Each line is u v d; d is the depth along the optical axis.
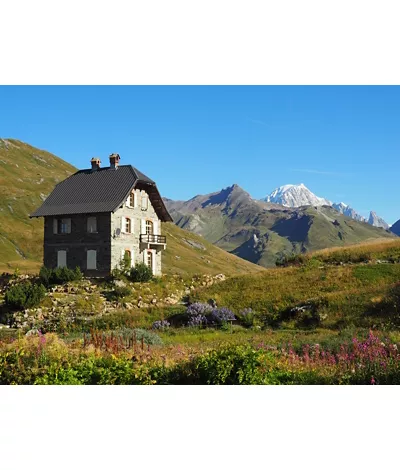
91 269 47.84
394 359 13.74
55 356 14.20
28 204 125.62
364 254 41.66
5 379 13.25
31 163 167.38
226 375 12.80
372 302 26.73
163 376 13.61
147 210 52.88
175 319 31.33
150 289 42.09
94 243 48.00
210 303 33.62
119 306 37.53
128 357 14.97
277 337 22.47
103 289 40.97
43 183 145.12
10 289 39.19
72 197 51.28
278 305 31.19
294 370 13.98
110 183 50.75
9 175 143.50
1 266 88.06
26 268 86.88
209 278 46.78
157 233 54.25
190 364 13.55
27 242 107.12
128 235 49.47
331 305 27.95
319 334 22.38
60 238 49.91
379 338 17.59
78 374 13.62
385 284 30.83
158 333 27.34
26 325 33.31
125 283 43.00
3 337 28.61
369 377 13.05
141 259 51.38
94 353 15.11
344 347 16.12
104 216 47.72
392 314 24.91
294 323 28.14
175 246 158.75
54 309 35.44
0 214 116.44
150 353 15.71
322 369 13.90
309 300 29.70
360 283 33.09
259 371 13.23
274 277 38.12
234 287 37.59
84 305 36.44
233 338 23.28
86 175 53.75
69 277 43.44
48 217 50.69
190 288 44.38
